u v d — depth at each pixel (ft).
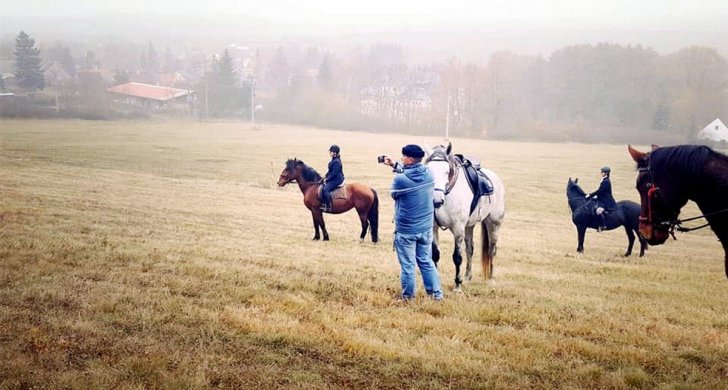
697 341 24.99
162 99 458.09
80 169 127.13
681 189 22.56
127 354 21.04
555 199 129.49
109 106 405.59
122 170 136.56
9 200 64.69
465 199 31.19
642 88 404.57
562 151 273.95
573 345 23.67
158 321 24.39
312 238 55.06
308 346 22.70
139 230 49.21
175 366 20.33
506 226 87.51
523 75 431.02
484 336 24.39
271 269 35.32
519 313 27.81
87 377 19.02
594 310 29.63
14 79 462.60
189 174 139.03
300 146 238.89
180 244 42.70
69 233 44.39
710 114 362.74
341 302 28.50
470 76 398.62
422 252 29.53
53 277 30.07
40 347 21.16
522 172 183.01
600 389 20.11
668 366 22.26
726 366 22.49
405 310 27.53
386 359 21.74
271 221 67.62
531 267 44.45
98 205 67.87
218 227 57.21
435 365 21.24
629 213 56.59
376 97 453.17
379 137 320.50
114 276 31.09
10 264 32.42
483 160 220.02
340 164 53.52
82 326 23.20
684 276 44.24
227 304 27.22
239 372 20.04
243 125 378.94
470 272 35.96
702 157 21.98
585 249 62.44
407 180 28.27
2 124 277.03
